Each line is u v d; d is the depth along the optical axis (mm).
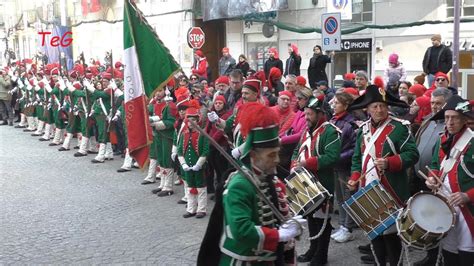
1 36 42844
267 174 3799
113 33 26531
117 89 13086
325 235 6508
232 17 19547
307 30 17531
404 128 5680
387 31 15977
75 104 14711
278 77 10266
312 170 6281
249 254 3703
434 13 14875
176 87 11883
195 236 7773
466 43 14016
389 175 5652
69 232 8047
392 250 5586
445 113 5043
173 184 11008
